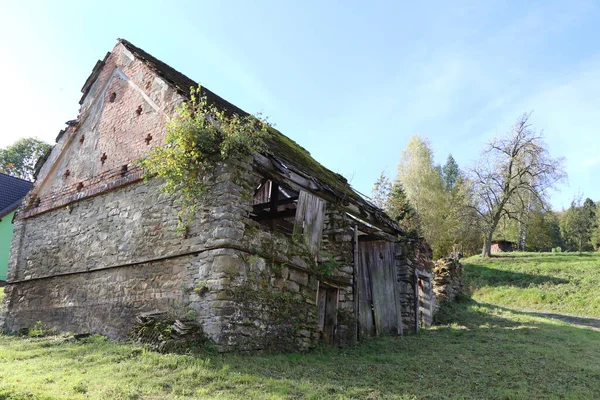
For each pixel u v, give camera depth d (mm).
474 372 7684
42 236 12508
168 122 9734
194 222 8609
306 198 9766
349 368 7578
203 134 8406
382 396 5887
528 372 7738
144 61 11305
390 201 28188
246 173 8648
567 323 16188
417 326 13195
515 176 36562
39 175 13352
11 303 12695
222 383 5840
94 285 10422
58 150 12953
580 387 6992
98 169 11547
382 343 10617
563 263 30422
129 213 10133
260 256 8398
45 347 8742
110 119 11758
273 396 5371
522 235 45062
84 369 6602
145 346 7473
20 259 12953
